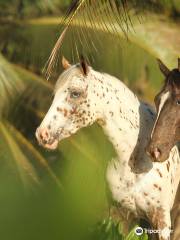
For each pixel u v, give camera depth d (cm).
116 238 1066
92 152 1614
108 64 1789
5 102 1877
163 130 1012
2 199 1248
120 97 1060
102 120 1058
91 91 1042
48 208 1168
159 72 1831
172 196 1078
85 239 1105
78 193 1171
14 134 1870
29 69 1938
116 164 1065
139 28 1814
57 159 1766
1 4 2019
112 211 1091
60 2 1977
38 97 1884
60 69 1805
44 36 1919
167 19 1859
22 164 1795
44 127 1041
